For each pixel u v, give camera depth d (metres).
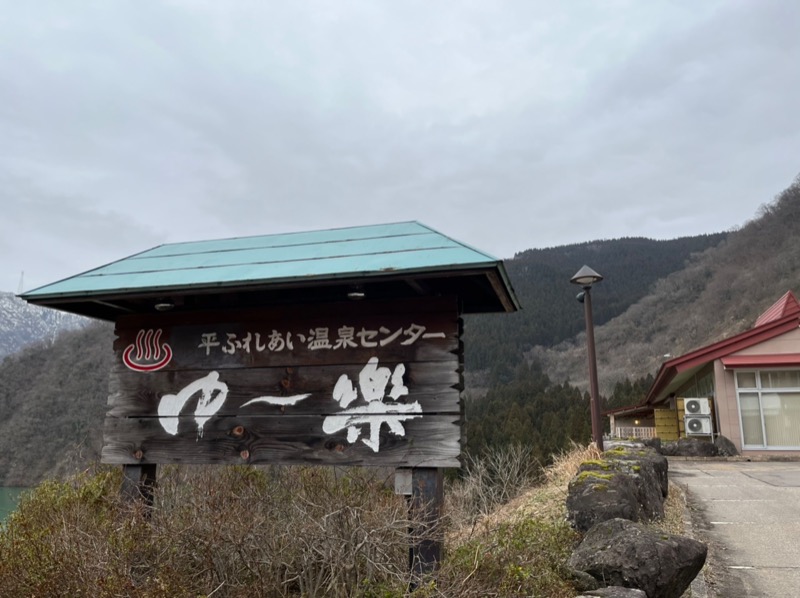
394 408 4.15
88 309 5.16
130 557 3.82
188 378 4.67
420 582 3.55
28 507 5.57
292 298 4.72
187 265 4.71
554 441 18.97
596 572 4.03
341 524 3.91
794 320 16.66
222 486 4.57
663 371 18.72
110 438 4.73
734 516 7.36
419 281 4.36
